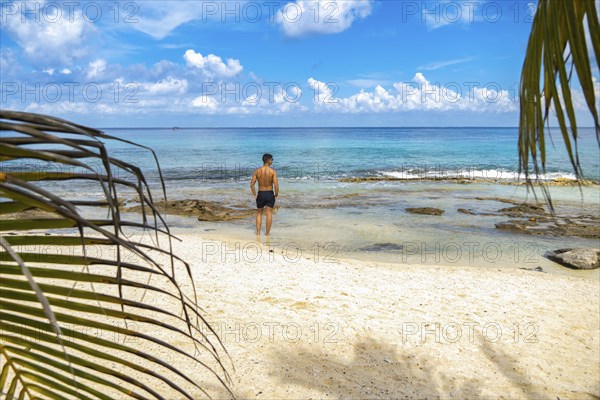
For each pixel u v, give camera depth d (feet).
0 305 2.88
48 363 3.05
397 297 20.76
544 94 3.45
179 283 21.70
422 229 37.81
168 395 12.16
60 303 2.85
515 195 56.95
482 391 13.17
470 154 134.72
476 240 34.12
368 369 14.16
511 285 22.98
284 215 43.96
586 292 22.09
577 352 15.84
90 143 2.42
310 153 138.41
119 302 2.85
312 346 15.52
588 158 102.17
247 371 13.65
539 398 12.91
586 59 3.15
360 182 72.69
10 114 2.25
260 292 20.85
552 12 3.35
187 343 15.24
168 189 61.98
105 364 13.43
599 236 35.55
